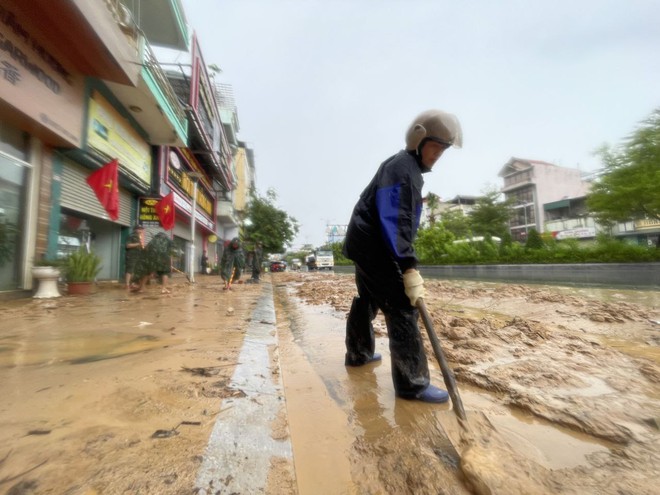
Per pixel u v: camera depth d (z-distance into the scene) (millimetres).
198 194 21734
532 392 1821
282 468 1116
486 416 1538
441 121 1858
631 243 12508
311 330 3695
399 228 1726
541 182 46844
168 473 1035
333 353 2723
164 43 14242
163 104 10594
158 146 13695
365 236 1898
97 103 8828
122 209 11875
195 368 2117
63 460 1082
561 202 43188
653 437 1373
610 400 1722
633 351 2803
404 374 1776
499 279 16078
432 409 1653
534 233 16844
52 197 7621
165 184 14273
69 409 1481
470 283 12766
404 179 1761
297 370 2275
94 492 933
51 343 2781
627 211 15031
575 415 1548
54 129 6980
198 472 1053
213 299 6688
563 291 8805
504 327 3574
